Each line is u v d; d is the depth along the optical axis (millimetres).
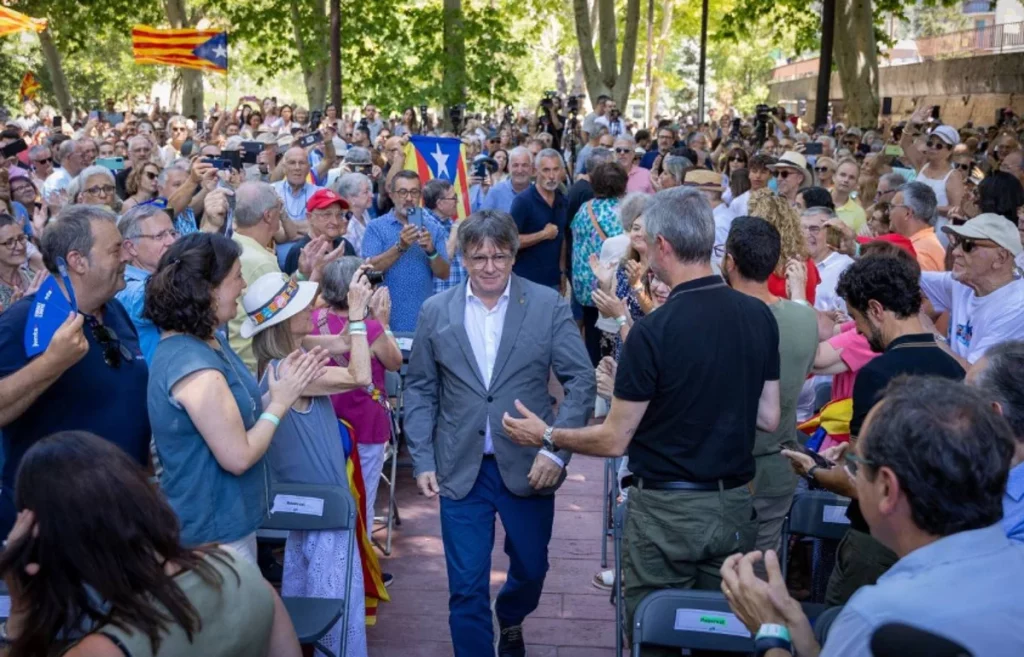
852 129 20656
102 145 14117
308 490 4406
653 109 60219
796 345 4488
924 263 6934
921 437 2125
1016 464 2895
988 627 2025
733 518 3785
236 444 3438
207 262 3490
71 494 2225
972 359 5039
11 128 14227
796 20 31844
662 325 3717
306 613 4035
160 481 3627
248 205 6027
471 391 4441
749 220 4527
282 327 4340
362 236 8781
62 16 33219
